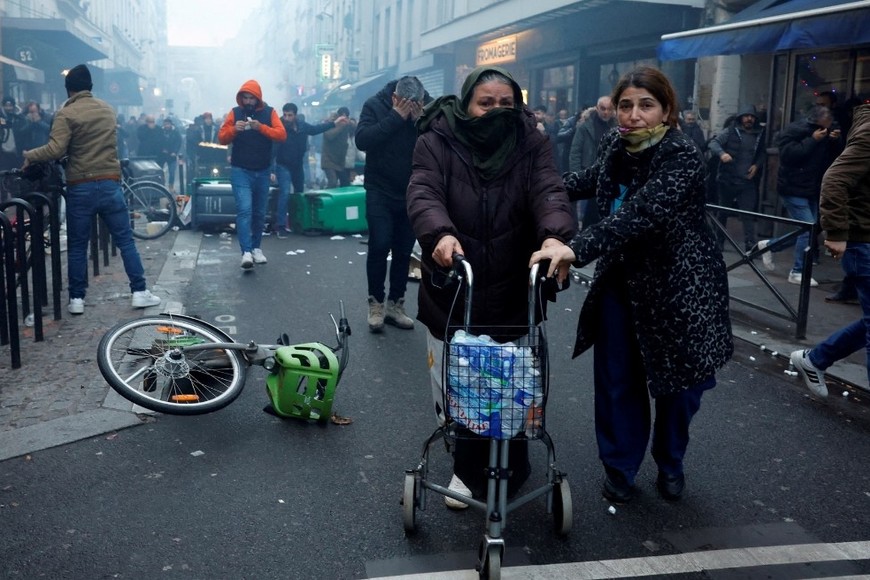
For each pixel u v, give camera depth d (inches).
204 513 132.6
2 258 208.5
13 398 182.1
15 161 627.8
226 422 171.5
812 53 420.2
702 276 128.3
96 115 251.1
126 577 113.9
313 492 140.9
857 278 175.9
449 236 114.9
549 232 115.0
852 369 209.8
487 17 754.2
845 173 169.6
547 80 743.1
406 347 231.3
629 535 127.6
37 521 129.1
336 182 598.2
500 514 108.9
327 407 168.6
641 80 123.0
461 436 112.3
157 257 377.4
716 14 504.4
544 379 109.7
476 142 123.5
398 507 135.8
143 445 158.9
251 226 362.0
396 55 1393.9
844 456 160.1
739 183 400.5
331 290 307.9
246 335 242.1
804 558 121.6
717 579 115.8
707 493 143.1
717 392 198.2
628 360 134.8
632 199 120.0
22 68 949.8
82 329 241.1
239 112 343.0
